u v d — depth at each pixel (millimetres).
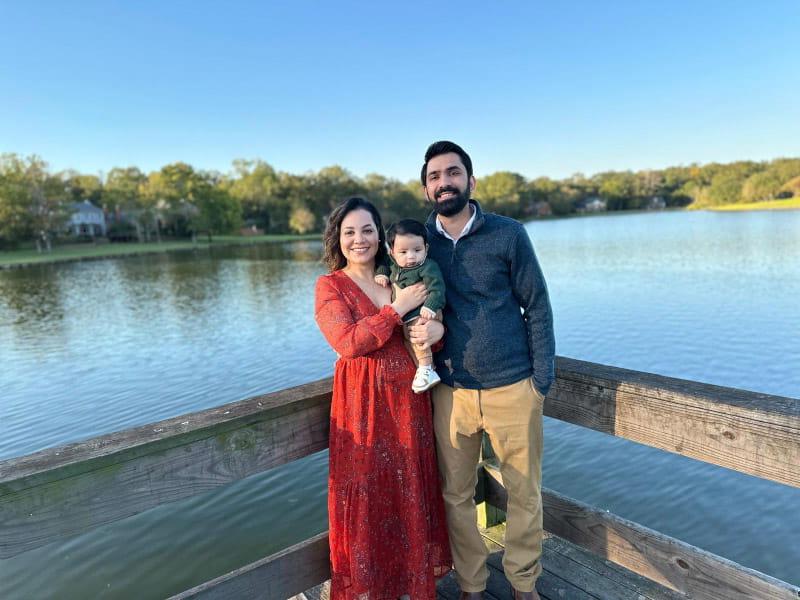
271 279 31297
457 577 2137
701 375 10203
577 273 24953
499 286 1927
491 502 2633
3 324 19391
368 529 1912
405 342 2021
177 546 5609
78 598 4887
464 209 1974
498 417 1950
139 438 1611
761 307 15484
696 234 47875
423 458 2010
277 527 5914
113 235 78188
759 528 5422
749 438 1559
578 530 2154
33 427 9258
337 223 2084
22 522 1399
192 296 25047
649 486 6316
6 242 61500
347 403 1928
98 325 18641
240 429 1797
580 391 2047
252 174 92875
